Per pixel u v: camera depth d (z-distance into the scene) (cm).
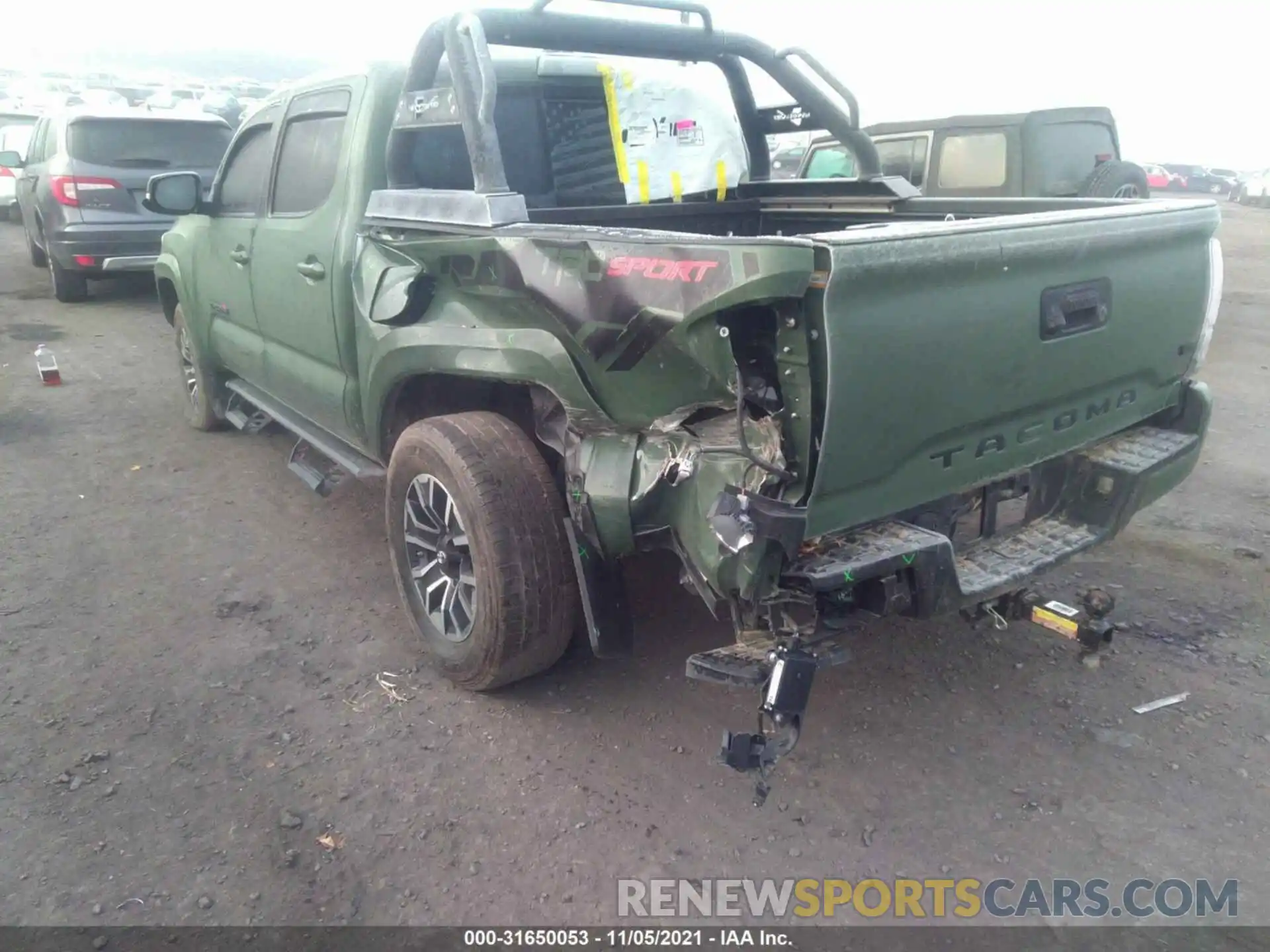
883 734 323
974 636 380
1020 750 314
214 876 263
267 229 438
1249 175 3288
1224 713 331
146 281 1194
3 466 566
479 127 303
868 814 287
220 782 300
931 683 350
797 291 221
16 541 467
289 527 488
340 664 365
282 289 428
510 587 308
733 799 293
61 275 1038
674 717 332
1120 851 272
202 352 566
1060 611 301
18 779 299
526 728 327
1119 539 464
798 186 455
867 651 370
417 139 370
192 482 546
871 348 233
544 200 418
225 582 430
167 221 1023
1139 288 306
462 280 312
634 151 410
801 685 234
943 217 405
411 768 307
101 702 339
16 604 406
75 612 401
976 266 251
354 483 544
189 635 385
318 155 405
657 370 258
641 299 251
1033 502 326
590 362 272
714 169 438
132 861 268
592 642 293
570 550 315
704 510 247
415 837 278
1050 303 275
